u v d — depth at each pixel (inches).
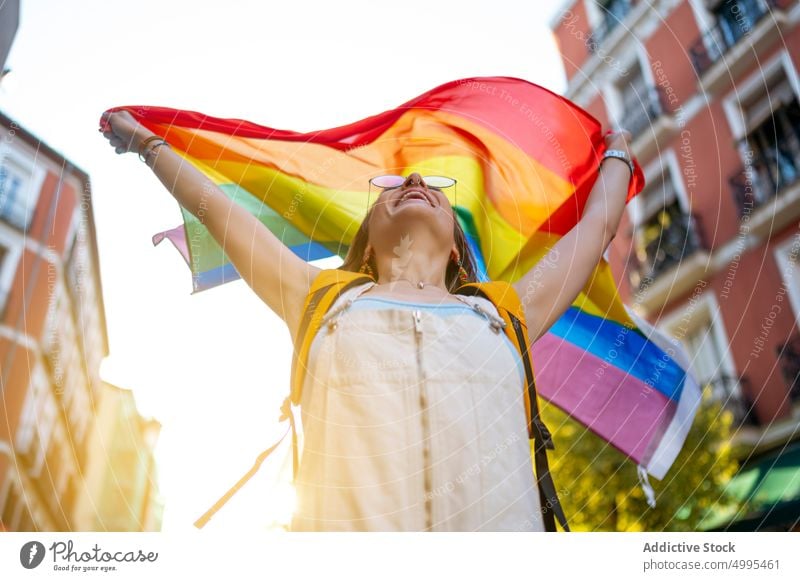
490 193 96.5
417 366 50.1
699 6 310.8
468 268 71.1
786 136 287.3
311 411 50.3
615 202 68.4
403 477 46.6
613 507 205.0
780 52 290.0
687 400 95.0
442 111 98.4
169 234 84.7
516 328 55.9
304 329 53.7
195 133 89.5
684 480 212.7
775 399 265.1
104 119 68.2
